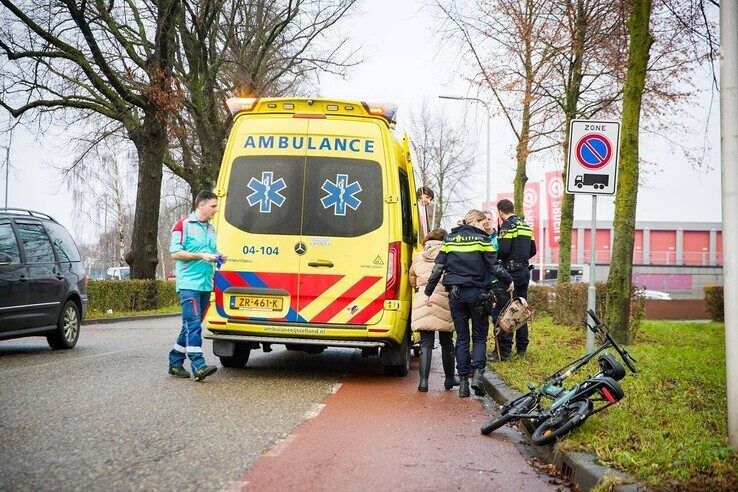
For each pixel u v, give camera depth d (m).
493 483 5.30
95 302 24.50
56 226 13.30
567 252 20.44
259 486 4.84
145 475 4.94
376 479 5.18
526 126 20.83
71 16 22.75
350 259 9.49
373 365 11.87
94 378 9.12
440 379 10.52
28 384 8.56
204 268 9.16
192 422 6.66
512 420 7.05
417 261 9.75
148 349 12.90
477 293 9.04
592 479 5.18
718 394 7.91
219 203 9.73
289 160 9.68
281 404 7.79
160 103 24.73
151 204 27.34
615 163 9.53
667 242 67.00
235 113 9.92
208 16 28.31
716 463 5.14
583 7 16.92
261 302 9.59
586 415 6.18
